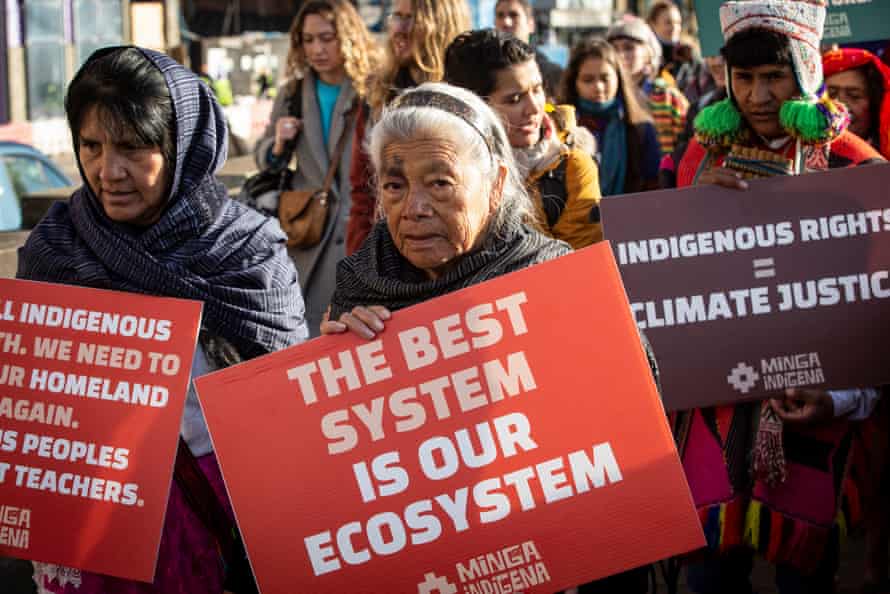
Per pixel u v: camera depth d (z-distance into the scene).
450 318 2.76
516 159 4.29
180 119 3.16
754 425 3.76
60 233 3.29
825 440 3.81
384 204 2.84
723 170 3.72
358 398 2.77
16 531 3.07
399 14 5.59
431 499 2.75
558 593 3.08
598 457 2.72
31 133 22.02
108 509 3.03
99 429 3.05
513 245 2.89
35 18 24.91
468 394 2.75
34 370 3.09
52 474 3.06
